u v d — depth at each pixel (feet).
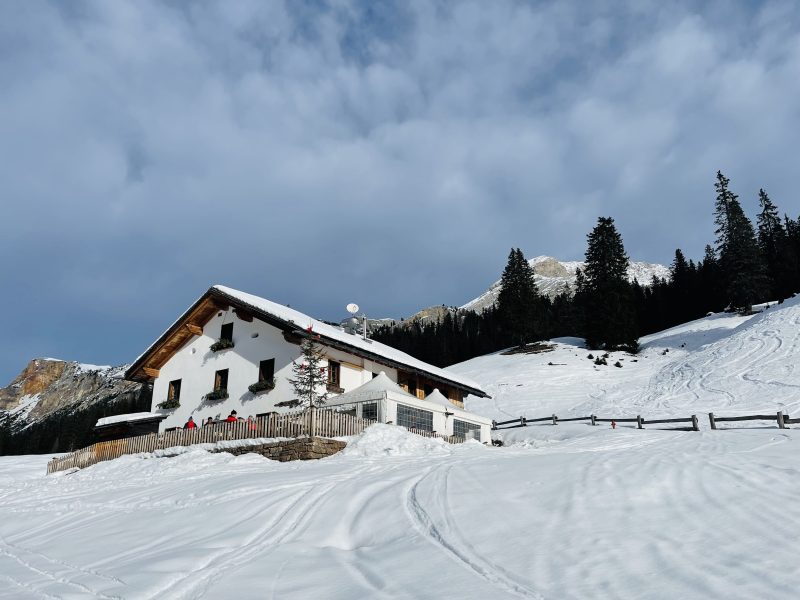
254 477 54.13
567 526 29.35
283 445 75.31
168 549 32.91
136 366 122.62
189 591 24.66
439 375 129.18
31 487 77.51
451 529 30.96
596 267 258.98
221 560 29.01
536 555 25.71
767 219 352.90
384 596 22.67
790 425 90.27
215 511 41.09
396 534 31.65
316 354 99.14
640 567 23.15
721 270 294.87
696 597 19.94
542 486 38.11
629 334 236.43
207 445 83.15
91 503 53.31
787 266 293.84
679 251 351.25
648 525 28.32
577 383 187.83
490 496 36.88
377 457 67.05
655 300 339.77
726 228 275.80
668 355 211.41
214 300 114.93
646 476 38.11
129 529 40.04
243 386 110.42
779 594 19.54
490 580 23.38
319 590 24.04
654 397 144.46
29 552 36.68
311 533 33.63
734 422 99.71
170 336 120.06
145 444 92.68
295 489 45.47
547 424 132.26
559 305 404.77
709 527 27.27
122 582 26.40
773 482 34.24
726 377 141.18
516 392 185.06
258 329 111.96
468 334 393.91
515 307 288.71
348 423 81.10
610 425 118.93
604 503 32.78
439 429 103.96
